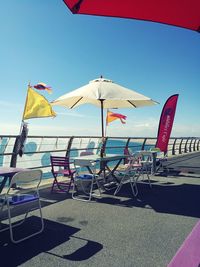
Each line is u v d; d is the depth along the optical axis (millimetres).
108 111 9406
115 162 11438
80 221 4410
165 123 10930
